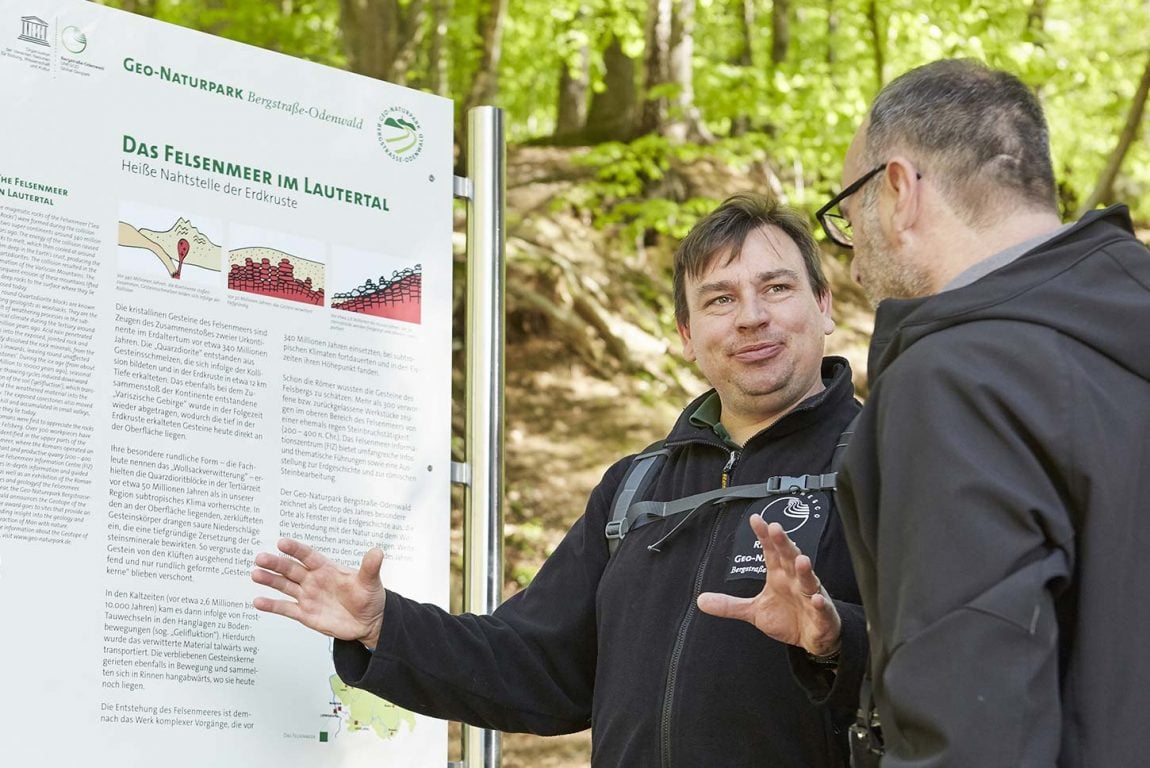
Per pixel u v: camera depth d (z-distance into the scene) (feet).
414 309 10.27
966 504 5.67
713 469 9.32
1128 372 5.99
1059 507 5.70
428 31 38.65
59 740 8.20
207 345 9.16
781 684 8.27
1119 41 39.50
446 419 10.29
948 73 6.89
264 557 8.47
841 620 7.25
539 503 32.35
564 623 9.68
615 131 44.27
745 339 9.26
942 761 5.37
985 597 5.51
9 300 8.38
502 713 9.43
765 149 36.68
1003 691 5.38
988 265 6.48
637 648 8.84
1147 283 6.13
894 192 6.80
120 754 8.41
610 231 40.24
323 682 9.37
